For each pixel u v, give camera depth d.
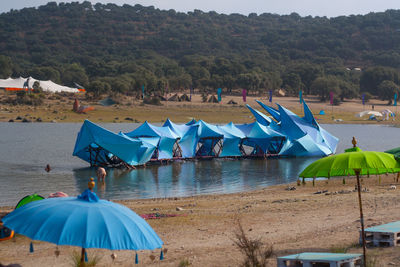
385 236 24.91
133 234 16.77
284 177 74.19
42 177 70.44
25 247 29.12
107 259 25.95
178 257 25.64
